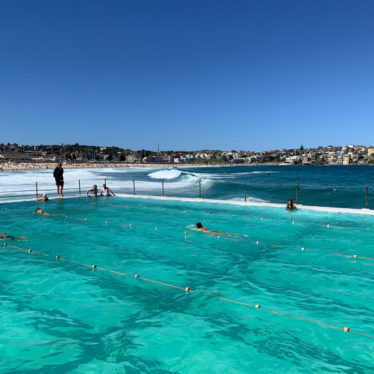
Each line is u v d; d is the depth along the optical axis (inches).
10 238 343.0
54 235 357.1
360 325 152.4
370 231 356.5
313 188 1136.8
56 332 149.0
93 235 356.5
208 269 240.2
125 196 706.8
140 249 298.7
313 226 387.9
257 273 229.8
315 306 174.2
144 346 136.5
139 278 222.4
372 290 195.6
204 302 181.3
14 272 237.0
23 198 725.3
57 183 693.3
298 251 285.9
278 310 169.6
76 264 255.9
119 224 417.1
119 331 149.4
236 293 193.8
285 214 472.1
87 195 721.0
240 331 148.0
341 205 776.3
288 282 211.6
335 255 272.1
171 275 227.5
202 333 146.5
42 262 262.2
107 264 254.8
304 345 136.1
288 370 118.9
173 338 142.5
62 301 184.7
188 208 542.3
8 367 123.0
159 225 408.8
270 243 315.3
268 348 133.8
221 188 1167.0
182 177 1764.3
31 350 134.3
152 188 1127.0
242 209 522.6
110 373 118.1
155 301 183.8
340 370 118.3
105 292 197.6
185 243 319.6
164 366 122.3
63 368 121.7
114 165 6515.8
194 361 125.3
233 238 337.7
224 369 120.1
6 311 171.6
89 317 164.1
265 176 2282.2
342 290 196.4
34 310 172.7
